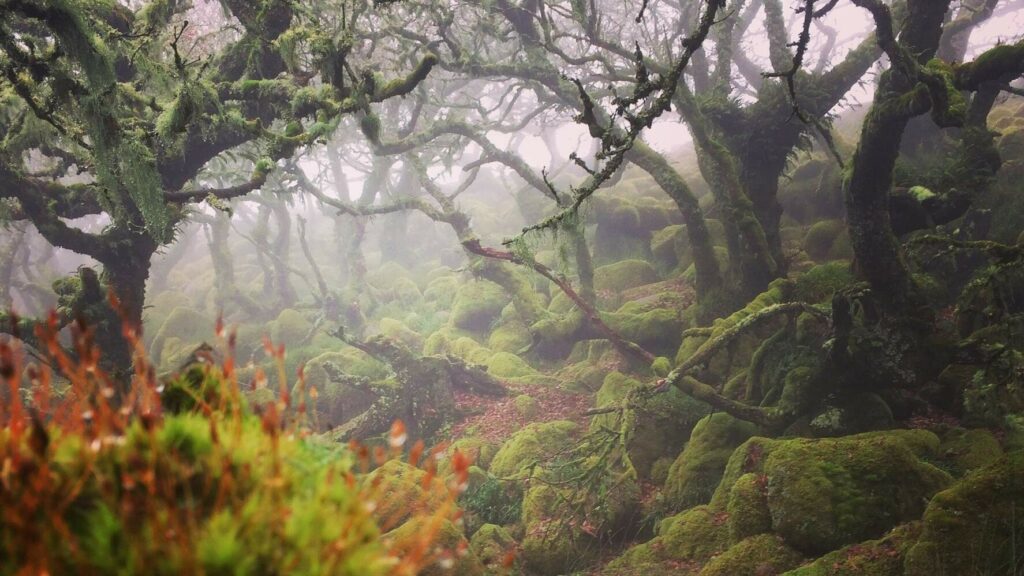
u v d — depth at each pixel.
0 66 10.73
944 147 22.09
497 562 12.77
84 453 1.31
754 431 14.22
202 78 12.97
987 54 12.30
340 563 1.26
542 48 20.62
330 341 27.94
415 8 19.69
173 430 1.49
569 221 10.94
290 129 13.36
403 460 18.06
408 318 30.58
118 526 1.22
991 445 11.10
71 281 13.75
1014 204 17.69
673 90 8.89
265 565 1.24
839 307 12.69
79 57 10.72
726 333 14.81
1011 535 7.59
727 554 10.37
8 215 14.16
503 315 26.11
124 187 12.86
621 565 12.08
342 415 22.45
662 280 25.72
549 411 19.11
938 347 12.50
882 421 12.75
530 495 14.60
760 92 18.73
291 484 1.42
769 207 18.95
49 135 13.00
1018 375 10.98
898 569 8.34
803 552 10.15
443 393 20.06
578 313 22.45
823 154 26.72
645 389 14.78
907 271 13.06
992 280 11.10
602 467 13.53
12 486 1.24
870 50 18.30
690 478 13.70
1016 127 21.95
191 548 1.21
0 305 29.62
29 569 1.13
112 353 12.65
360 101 13.73
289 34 13.38
